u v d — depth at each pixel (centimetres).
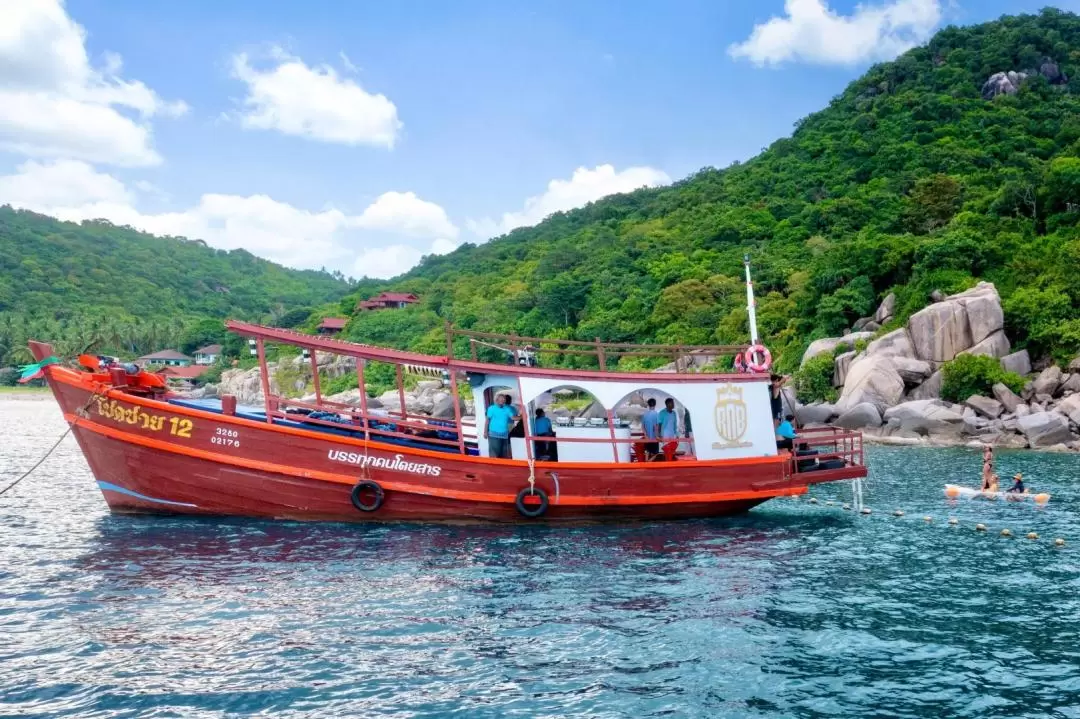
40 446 3700
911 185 8250
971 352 4400
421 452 1591
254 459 1549
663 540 1569
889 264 5662
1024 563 1420
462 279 13600
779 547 1530
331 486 1574
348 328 12106
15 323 13550
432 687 838
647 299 8212
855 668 911
